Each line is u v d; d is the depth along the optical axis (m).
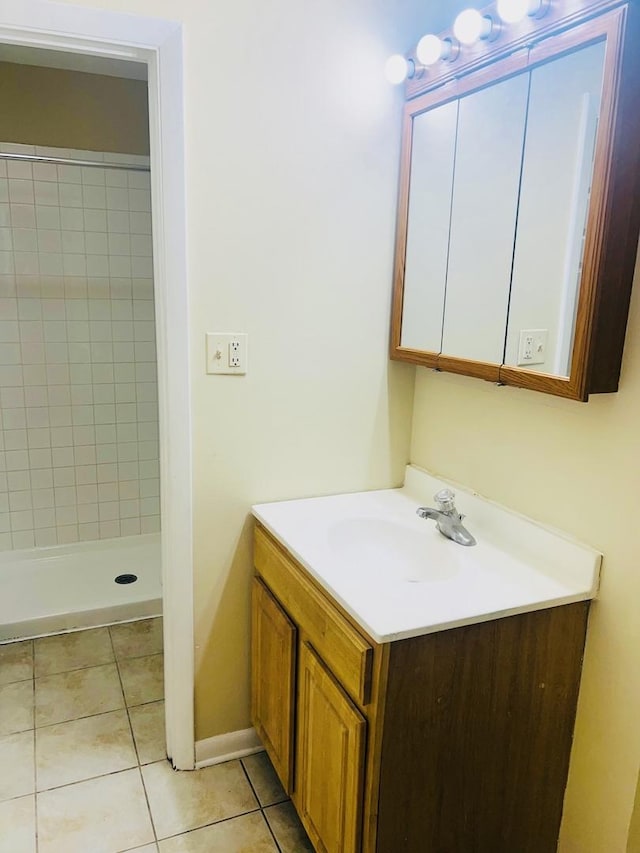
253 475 1.80
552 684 1.38
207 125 1.55
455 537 1.58
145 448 3.17
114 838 1.63
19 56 2.43
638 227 1.18
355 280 1.80
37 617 2.53
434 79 1.59
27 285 2.79
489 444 1.64
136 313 3.01
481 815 1.39
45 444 2.97
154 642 2.52
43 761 1.89
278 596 1.65
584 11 1.15
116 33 1.43
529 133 1.34
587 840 1.44
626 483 1.26
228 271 1.65
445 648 1.23
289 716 1.60
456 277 1.60
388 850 1.30
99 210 2.83
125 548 3.19
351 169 1.72
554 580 1.38
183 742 1.86
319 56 1.62
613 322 1.21
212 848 1.62
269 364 1.75
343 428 1.89
